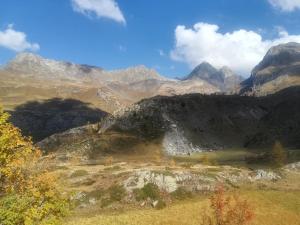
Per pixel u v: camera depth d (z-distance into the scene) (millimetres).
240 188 102375
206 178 104938
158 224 59594
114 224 59281
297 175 125062
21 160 22203
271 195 79125
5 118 21734
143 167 128500
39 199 21766
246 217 34062
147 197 91438
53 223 20891
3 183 21922
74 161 184000
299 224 62688
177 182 99750
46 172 23562
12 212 19469
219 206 34812
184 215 64875
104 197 90500
